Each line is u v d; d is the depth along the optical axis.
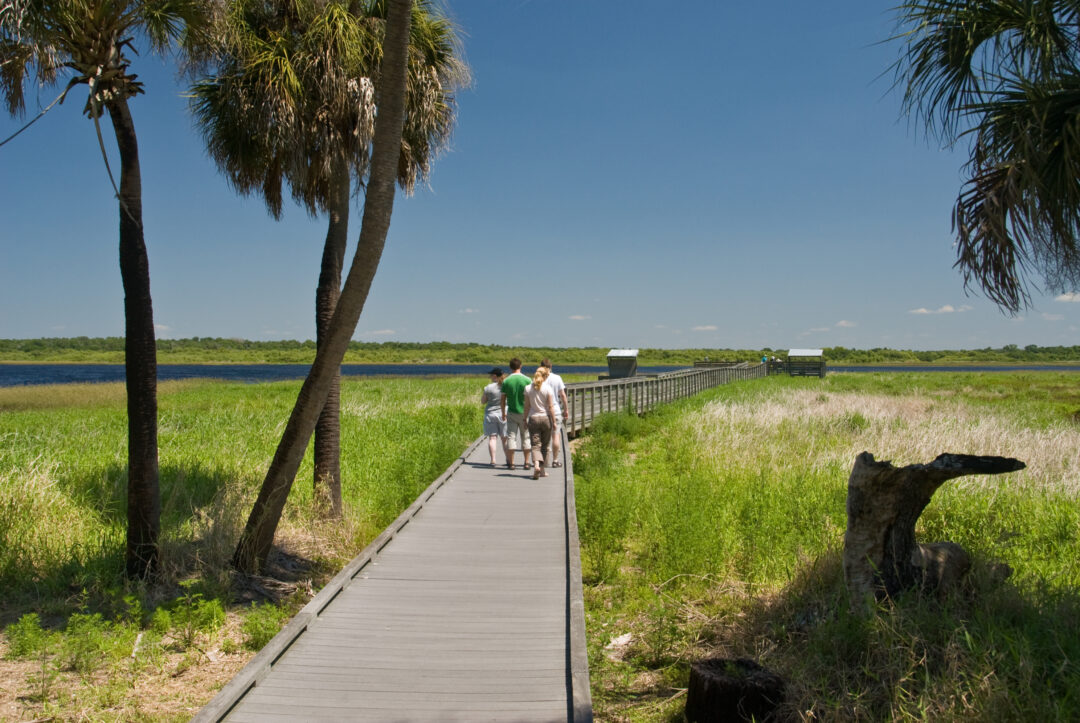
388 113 6.40
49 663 5.40
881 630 4.47
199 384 41.75
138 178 6.75
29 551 7.31
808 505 9.08
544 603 5.59
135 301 6.90
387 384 43.41
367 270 6.67
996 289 4.05
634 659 5.67
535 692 4.10
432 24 9.48
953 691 3.89
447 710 3.87
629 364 32.94
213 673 5.43
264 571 7.72
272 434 15.98
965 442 13.98
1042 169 3.76
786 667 4.59
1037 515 8.56
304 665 4.41
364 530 9.11
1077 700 3.72
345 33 8.46
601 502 9.00
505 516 8.45
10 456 12.09
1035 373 71.19
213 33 7.38
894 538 5.07
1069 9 3.75
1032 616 4.84
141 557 7.00
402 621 5.18
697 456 13.78
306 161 9.07
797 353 58.41
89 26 5.98
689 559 7.47
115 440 15.16
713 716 4.20
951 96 4.03
